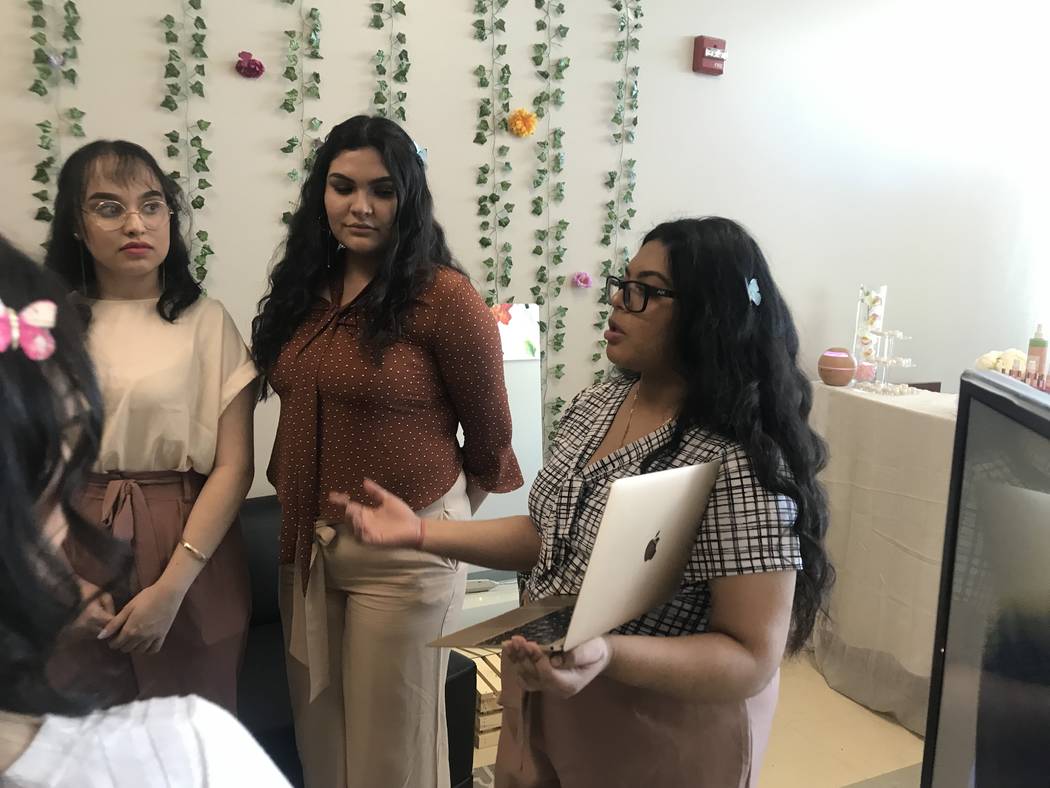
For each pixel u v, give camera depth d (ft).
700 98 9.00
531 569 3.70
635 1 8.43
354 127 4.46
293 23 6.98
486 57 7.82
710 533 2.87
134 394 4.26
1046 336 11.72
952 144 10.58
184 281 4.73
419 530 3.58
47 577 1.34
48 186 6.33
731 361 2.93
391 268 4.43
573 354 8.80
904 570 7.43
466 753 5.76
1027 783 2.16
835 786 6.61
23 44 6.13
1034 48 10.76
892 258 10.59
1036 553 2.21
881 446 7.70
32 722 1.35
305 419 4.54
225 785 1.44
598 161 8.57
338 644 4.89
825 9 9.50
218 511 4.53
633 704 3.00
